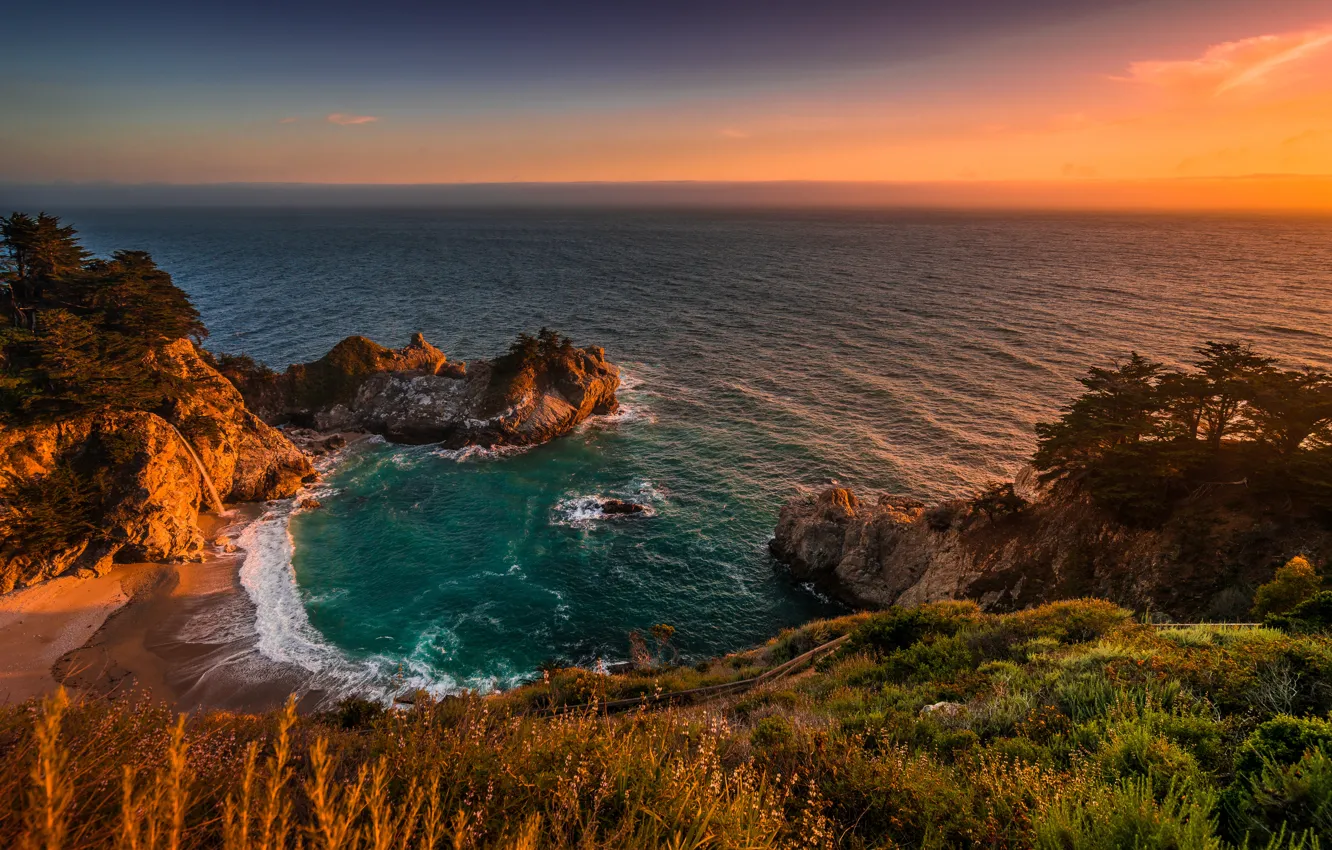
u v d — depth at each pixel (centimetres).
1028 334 10825
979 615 2098
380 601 4541
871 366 9581
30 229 6156
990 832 585
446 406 7512
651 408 8231
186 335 7250
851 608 4688
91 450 5075
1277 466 3294
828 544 4909
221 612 4391
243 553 5125
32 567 4481
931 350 10231
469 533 5450
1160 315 11744
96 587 4538
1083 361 9238
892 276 17838
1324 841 497
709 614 4528
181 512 5153
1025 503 4306
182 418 5647
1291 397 3347
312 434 7456
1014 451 6631
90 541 4716
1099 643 1375
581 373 7856
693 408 8206
